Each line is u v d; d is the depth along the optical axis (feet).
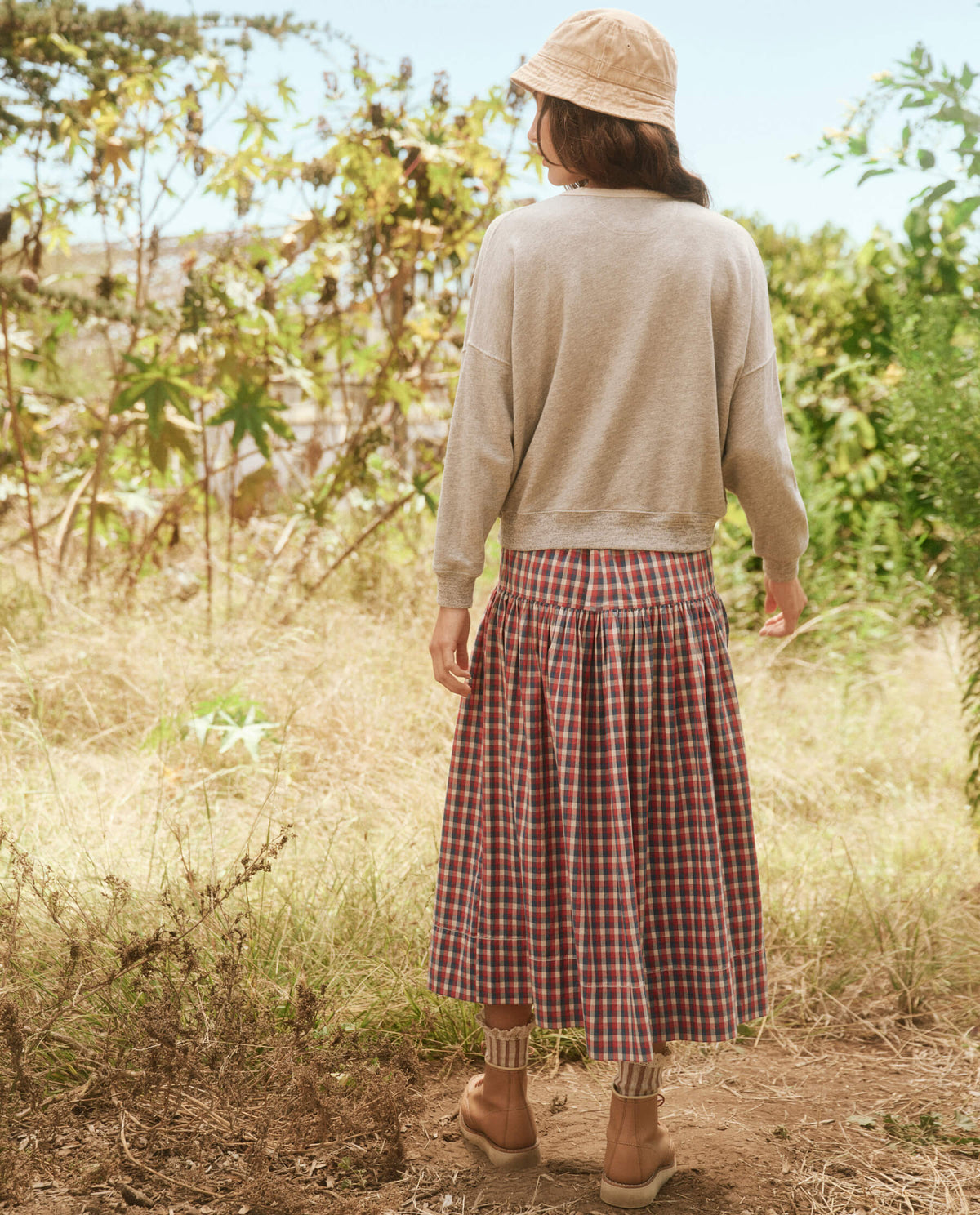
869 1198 5.29
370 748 11.16
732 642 15.43
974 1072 6.56
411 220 16.07
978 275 15.44
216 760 11.00
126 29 12.81
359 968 7.19
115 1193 5.14
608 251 4.89
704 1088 6.49
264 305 15.14
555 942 5.16
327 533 16.67
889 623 15.38
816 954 7.97
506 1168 5.55
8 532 18.51
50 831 8.86
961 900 8.71
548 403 5.01
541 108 5.23
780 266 19.27
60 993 5.95
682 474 5.02
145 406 14.82
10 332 16.55
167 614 14.73
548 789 5.18
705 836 5.09
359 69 14.85
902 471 16.10
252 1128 5.50
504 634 5.28
